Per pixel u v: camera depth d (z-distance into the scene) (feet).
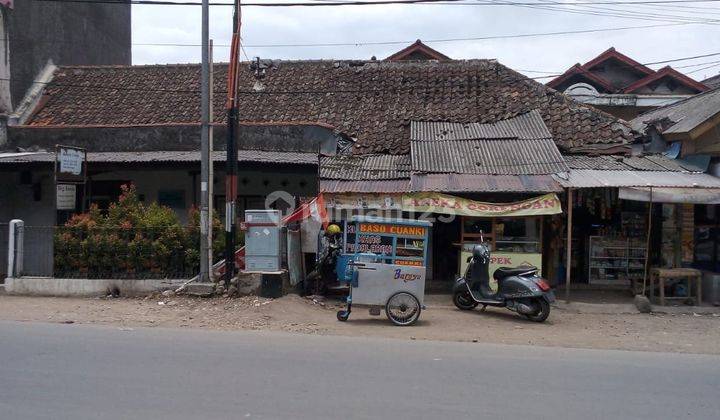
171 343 25.46
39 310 33.63
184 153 45.55
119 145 47.52
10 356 22.86
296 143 46.19
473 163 40.70
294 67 58.18
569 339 28.89
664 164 41.39
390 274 31.32
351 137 47.39
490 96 51.21
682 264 41.57
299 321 31.53
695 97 47.32
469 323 32.24
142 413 16.65
